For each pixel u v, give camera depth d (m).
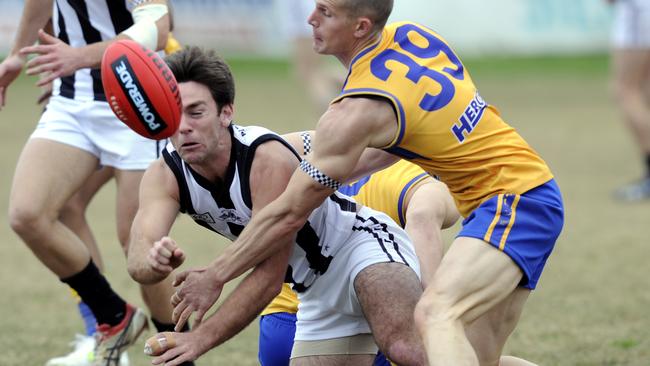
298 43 50.56
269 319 16.81
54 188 17.83
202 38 78.19
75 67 16.92
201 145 13.79
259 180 14.11
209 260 28.12
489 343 14.62
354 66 14.00
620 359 19.44
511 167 14.23
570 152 47.34
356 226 15.30
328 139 13.51
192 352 13.89
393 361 14.30
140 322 18.73
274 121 52.56
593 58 84.06
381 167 15.70
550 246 14.38
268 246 13.75
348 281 15.07
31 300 24.75
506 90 70.81
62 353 20.33
